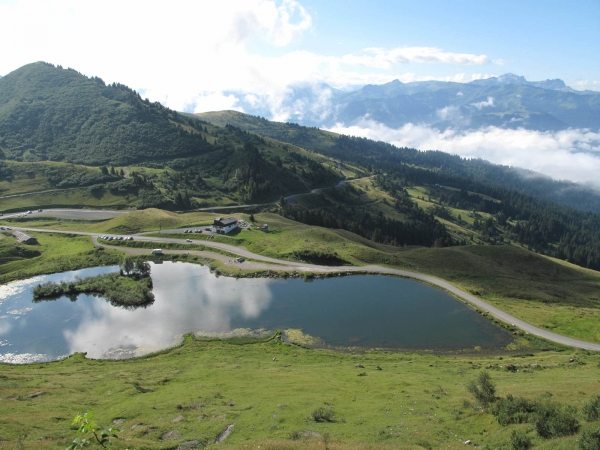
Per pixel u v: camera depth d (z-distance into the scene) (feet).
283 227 629.51
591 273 568.00
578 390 152.87
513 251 575.79
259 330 323.37
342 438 123.75
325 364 251.60
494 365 246.47
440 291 420.77
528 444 102.17
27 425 136.36
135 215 654.94
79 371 242.58
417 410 147.95
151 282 430.61
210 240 572.10
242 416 146.72
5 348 296.92
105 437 40.55
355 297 400.06
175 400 167.84
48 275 465.47
